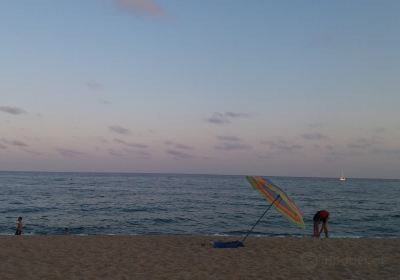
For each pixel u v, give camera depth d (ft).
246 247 45.39
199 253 41.75
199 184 379.35
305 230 88.43
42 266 34.83
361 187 382.42
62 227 89.66
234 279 31.48
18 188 247.91
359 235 83.35
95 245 46.42
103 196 189.37
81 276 31.58
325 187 366.02
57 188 254.06
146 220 104.42
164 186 319.06
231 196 211.82
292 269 34.94
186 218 110.11
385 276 32.60
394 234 85.35
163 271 33.71
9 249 42.42
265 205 156.15
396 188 371.35
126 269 34.24
